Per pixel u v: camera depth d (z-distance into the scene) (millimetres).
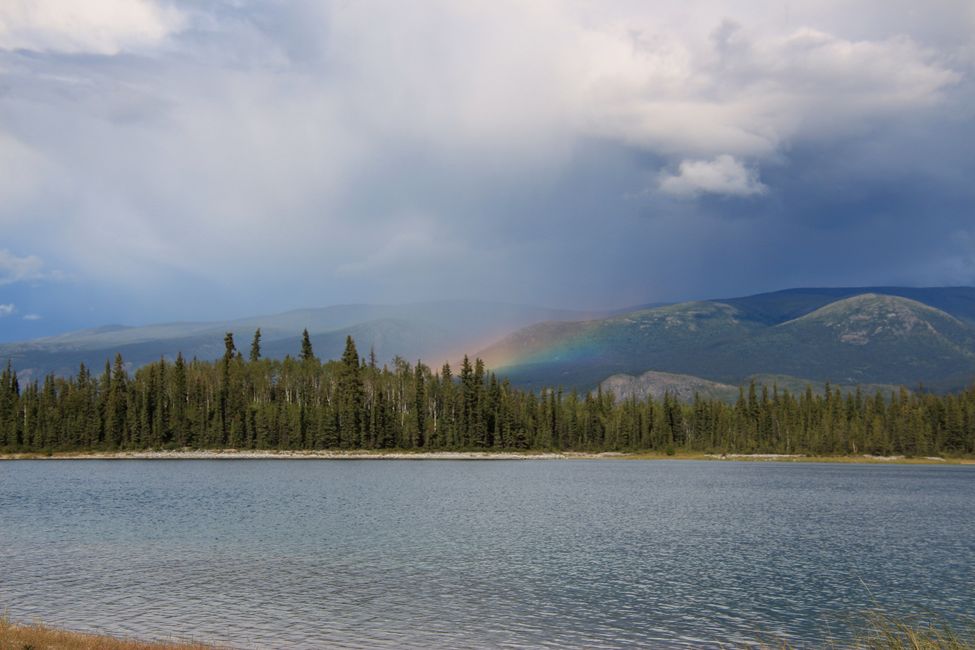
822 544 80188
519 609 49781
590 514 105938
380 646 41562
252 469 199125
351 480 165000
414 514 101500
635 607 50781
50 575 57625
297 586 55188
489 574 60719
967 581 60562
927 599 54219
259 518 93938
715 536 85438
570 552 72188
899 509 119625
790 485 174625
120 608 48250
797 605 51969
